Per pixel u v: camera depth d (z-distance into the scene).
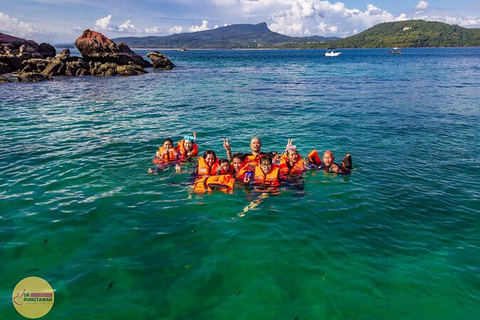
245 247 5.01
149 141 11.01
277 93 24.20
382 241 5.17
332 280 4.27
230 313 3.72
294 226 5.63
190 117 15.25
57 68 38.06
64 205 6.32
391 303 3.88
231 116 15.55
